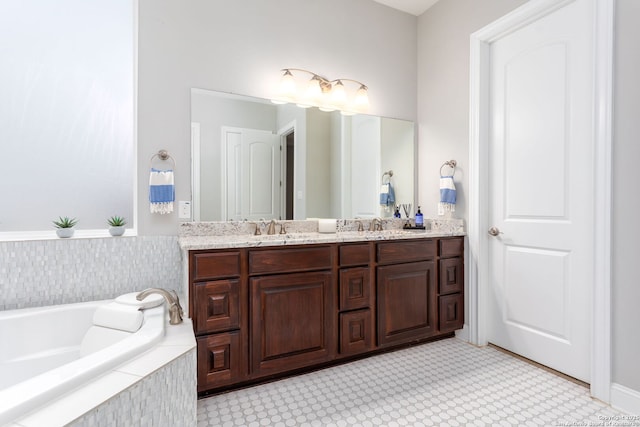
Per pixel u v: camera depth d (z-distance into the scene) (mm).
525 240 2127
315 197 2484
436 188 2705
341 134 2572
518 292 2172
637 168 1496
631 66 1515
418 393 1725
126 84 2096
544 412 1549
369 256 2092
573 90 1864
